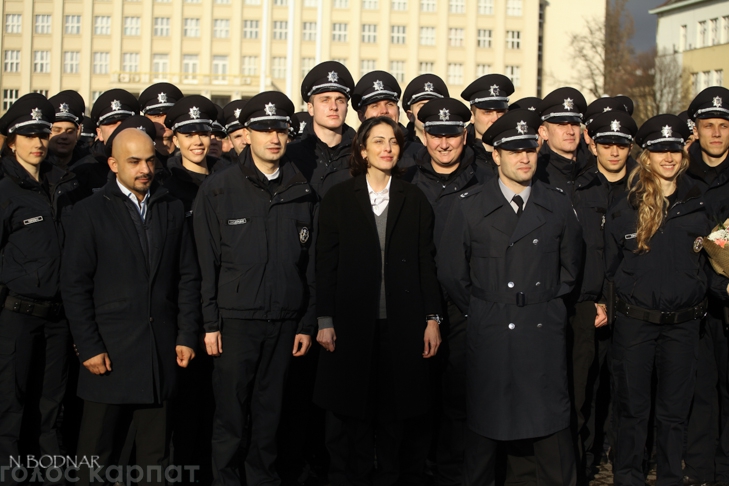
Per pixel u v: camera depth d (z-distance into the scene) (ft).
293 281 15.93
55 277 15.96
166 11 188.96
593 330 17.29
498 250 15.20
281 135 16.08
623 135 18.13
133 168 14.69
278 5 190.29
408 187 16.35
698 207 16.34
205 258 15.65
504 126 15.23
